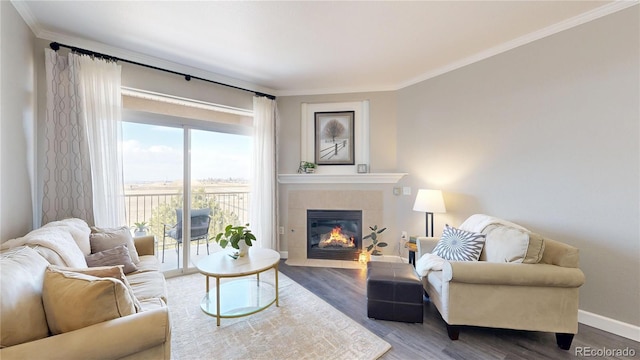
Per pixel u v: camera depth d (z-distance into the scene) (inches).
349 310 91.6
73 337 37.4
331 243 155.9
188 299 98.3
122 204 104.7
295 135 153.6
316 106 154.3
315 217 152.3
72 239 70.2
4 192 69.2
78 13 82.0
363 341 73.5
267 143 146.0
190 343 72.0
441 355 67.9
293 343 72.5
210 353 68.1
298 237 153.0
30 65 85.5
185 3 77.7
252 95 144.4
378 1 77.2
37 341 36.4
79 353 36.4
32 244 56.2
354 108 150.8
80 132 93.2
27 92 83.2
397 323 83.3
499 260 77.5
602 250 80.7
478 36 96.8
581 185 85.0
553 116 90.9
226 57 112.7
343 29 91.8
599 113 81.4
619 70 77.8
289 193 154.0
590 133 83.1
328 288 110.5
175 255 124.6
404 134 141.3
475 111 112.7
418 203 119.0
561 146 89.2
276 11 81.7
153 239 102.6
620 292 77.5
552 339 74.8
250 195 146.1
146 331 41.3
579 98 85.3
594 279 82.0
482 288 71.8
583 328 80.8
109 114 100.0
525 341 74.0
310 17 84.8
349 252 147.9
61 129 91.0
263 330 78.5
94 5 78.3
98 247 82.7
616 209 78.5
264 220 145.1
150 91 113.3
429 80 130.0
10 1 73.0
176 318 84.8
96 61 97.8
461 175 117.9
